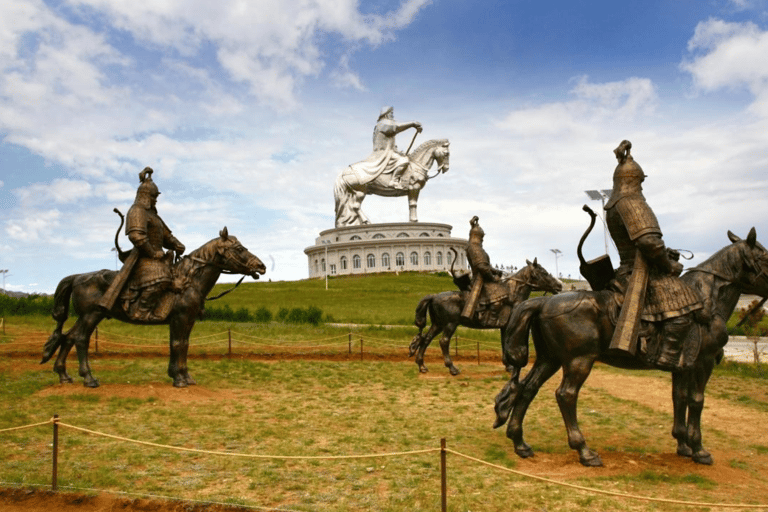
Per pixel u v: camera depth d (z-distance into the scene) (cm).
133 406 1296
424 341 1952
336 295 5922
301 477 886
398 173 9556
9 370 1708
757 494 838
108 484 836
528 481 877
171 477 873
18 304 3300
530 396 997
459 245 9556
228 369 1883
